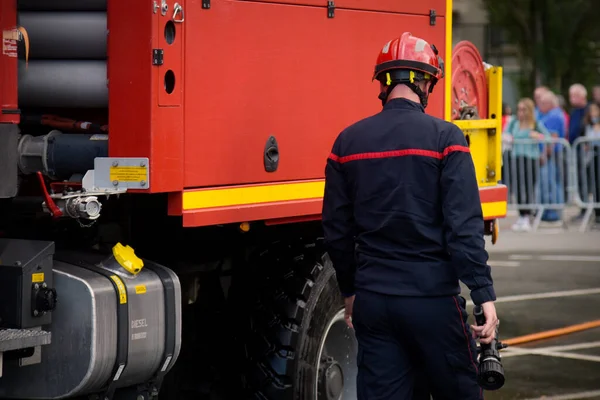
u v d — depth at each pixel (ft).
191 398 20.21
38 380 16.19
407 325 16.02
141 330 16.61
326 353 20.52
